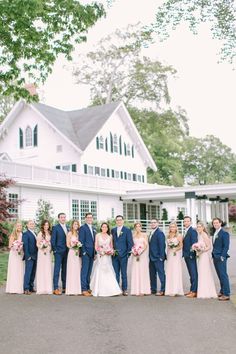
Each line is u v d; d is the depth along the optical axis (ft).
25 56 63.00
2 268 54.49
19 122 137.28
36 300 34.91
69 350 20.94
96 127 134.51
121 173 145.48
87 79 179.52
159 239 37.86
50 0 59.31
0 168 88.63
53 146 130.52
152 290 38.55
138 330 24.70
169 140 210.79
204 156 302.45
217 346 21.44
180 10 38.19
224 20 37.73
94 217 120.88
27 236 38.86
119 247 38.29
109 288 37.11
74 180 110.01
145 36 40.42
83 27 62.03
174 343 22.00
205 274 35.88
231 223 204.44
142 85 175.94
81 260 38.63
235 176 298.15
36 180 97.35
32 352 20.66
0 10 54.80
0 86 65.57
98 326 25.70
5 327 25.71
